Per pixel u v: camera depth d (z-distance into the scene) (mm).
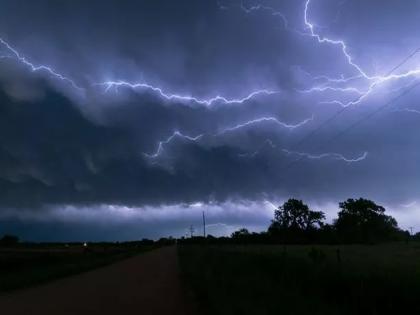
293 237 90562
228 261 29172
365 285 12539
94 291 18406
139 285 20703
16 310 13180
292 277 17375
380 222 92000
